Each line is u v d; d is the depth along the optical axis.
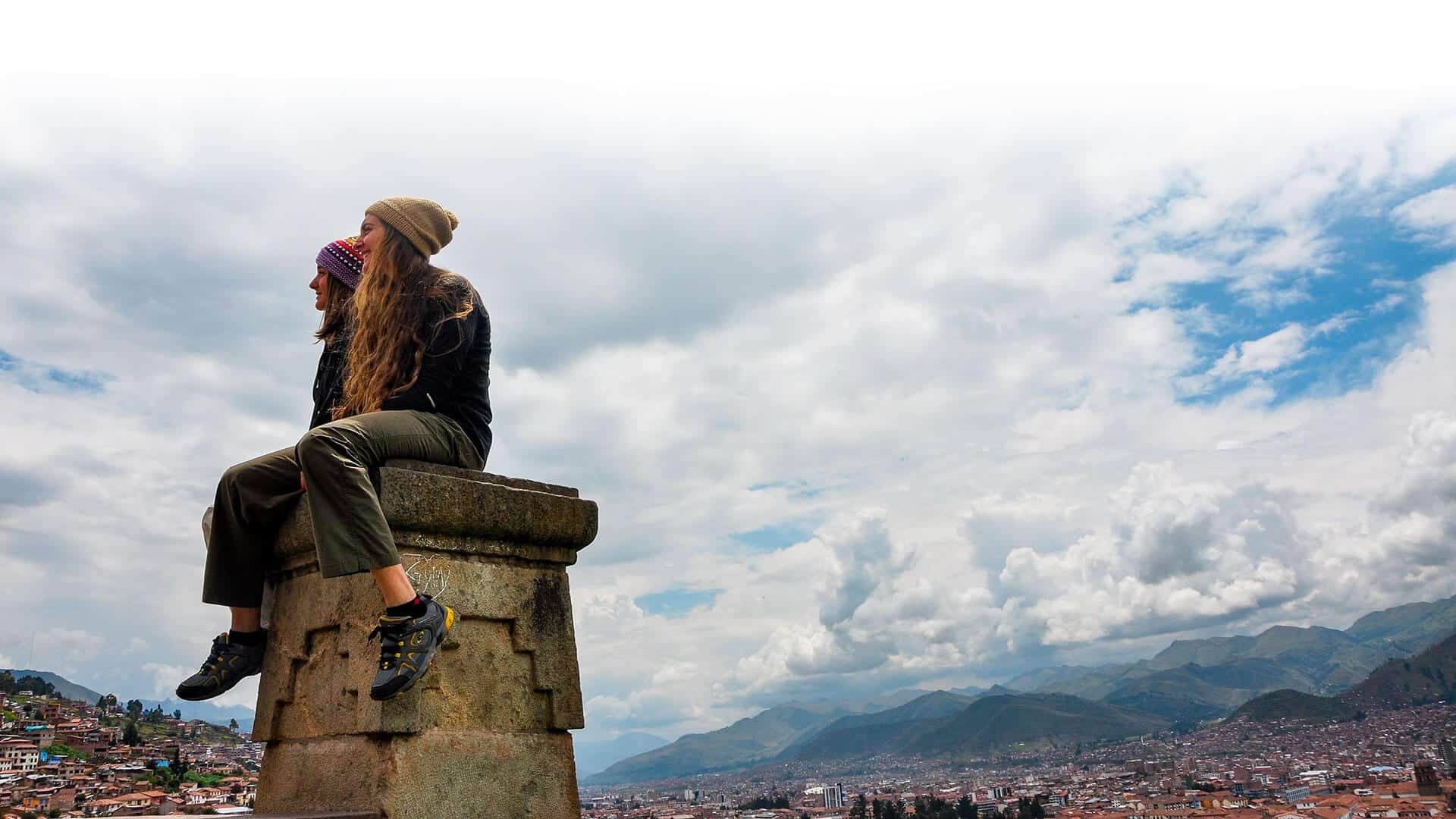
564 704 4.12
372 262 4.15
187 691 4.00
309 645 3.95
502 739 3.89
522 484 4.24
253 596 4.12
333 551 3.43
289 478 4.06
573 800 4.06
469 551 3.93
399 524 3.70
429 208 4.25
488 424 4.31
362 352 4.06
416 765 3.55
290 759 3.90
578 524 4.34
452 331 4.09
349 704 3.67
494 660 3.96
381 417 3.79
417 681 3.54
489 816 3.74
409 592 3.51
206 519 4.27
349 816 3.27
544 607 4.18
